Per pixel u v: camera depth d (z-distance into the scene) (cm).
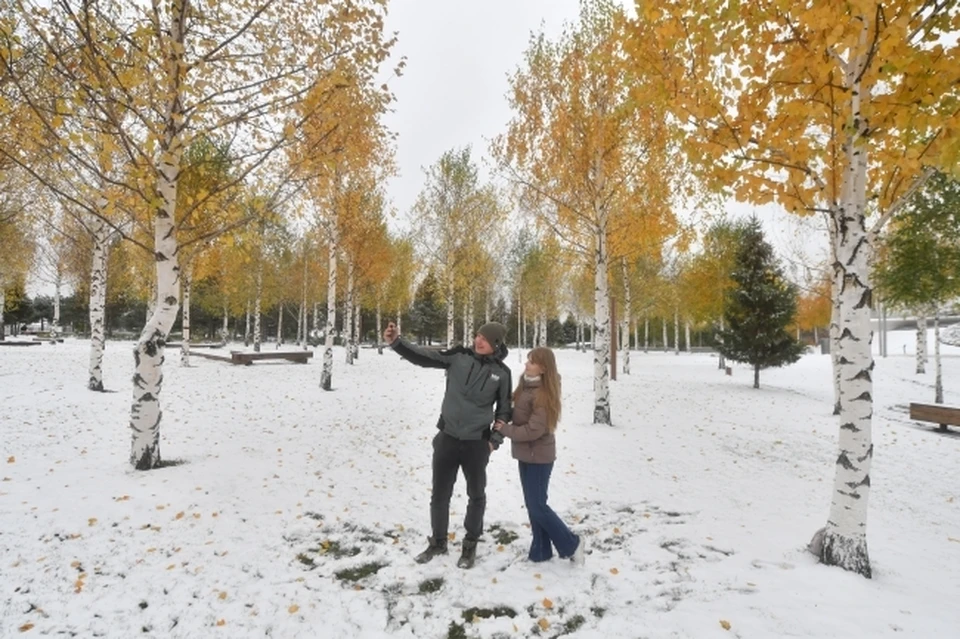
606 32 938
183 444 694
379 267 2341
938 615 311
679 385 1752
